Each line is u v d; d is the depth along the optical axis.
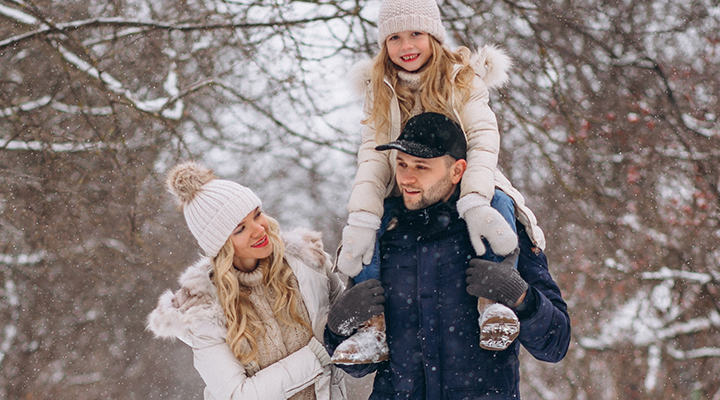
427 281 2.12
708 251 6.65
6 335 7.19
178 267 7.06
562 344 2.08
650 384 6.72
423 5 2.36
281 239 2.49
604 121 6.54
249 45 7.03
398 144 2.06
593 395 6.79
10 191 6.98
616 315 6.85
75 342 7.27
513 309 1.97
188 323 2.34
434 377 2.09
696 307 6.86
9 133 7.03
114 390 7.27
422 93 2.34
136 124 7.11
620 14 6.62
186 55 7.14
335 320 2.08
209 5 7.10
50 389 7.18
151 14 7.04
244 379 2.34
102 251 7.05
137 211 6.90
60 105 7.04
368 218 2.16
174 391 7.42
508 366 2.10
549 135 6.60
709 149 6.52
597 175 6.69
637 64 6.61
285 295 2.43
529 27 6.61
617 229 6.74
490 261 1.98
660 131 6.61
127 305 7.25
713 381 6.68
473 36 6.57
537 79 6.56
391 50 2.38
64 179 7.01
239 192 2.37
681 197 6.59
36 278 7.12
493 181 2.10
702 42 6.56
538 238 2.25
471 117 2.29
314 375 2.38
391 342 2.17
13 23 6.93
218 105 7.43
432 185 2.10
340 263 2.18
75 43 6.87
